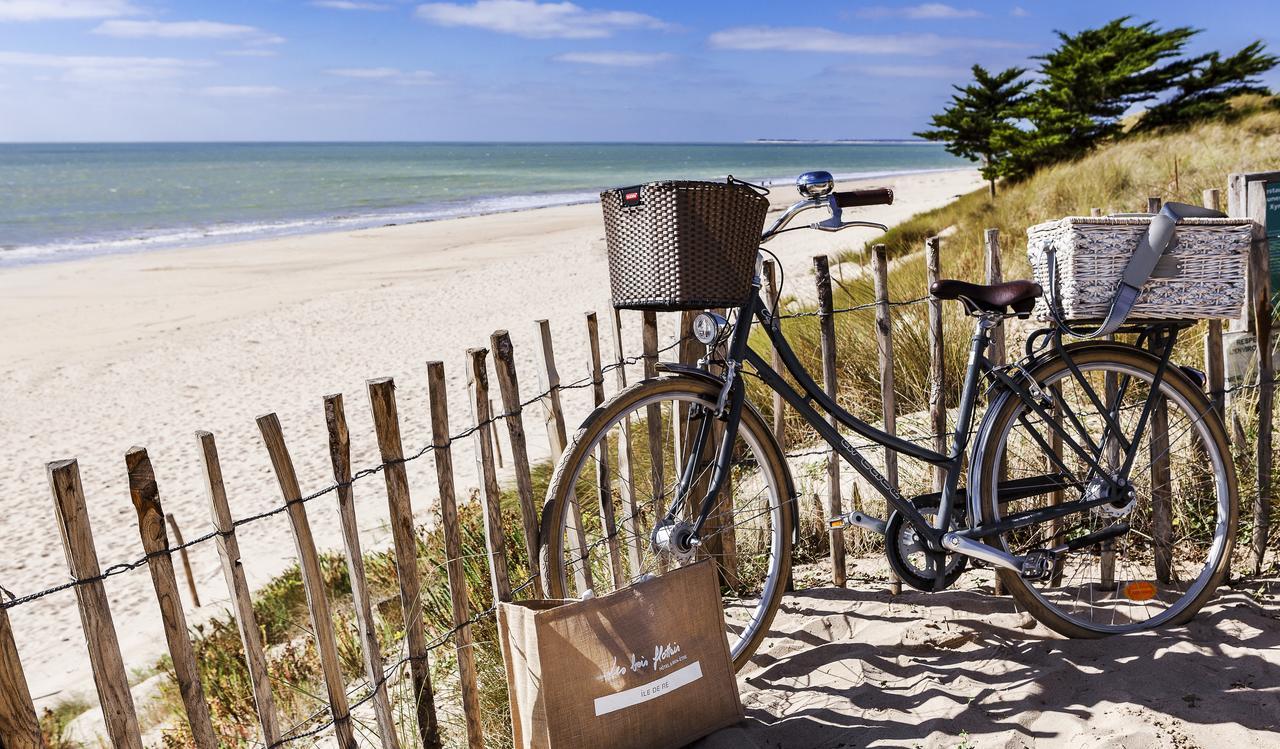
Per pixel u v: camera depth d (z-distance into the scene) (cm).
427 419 1107
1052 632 293
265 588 623
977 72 2775
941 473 314
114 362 1622
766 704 269
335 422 213
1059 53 2836
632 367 1016
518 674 226
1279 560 320
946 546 280
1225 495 293
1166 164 1507
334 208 5469
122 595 746
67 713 539
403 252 3036
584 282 2108
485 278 2297
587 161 15912
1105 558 312
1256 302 305
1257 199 302
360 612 224
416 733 282
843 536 338
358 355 1560
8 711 167
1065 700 254
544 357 272
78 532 172
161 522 185
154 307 2141
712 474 306
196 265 2844
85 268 2848
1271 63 2731
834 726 255
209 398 1362
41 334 1880
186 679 192
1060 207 1384
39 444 1196
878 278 311
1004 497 289
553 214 4572
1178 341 461
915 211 2555
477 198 6322
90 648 177
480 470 247
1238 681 254
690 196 224
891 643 294
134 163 13812
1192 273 264
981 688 265
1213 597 304
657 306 236
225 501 196
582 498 433
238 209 5425
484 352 244
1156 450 308
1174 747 226
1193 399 292
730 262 234
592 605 228
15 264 3059
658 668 236
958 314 564
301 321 1889
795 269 1372
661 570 280
